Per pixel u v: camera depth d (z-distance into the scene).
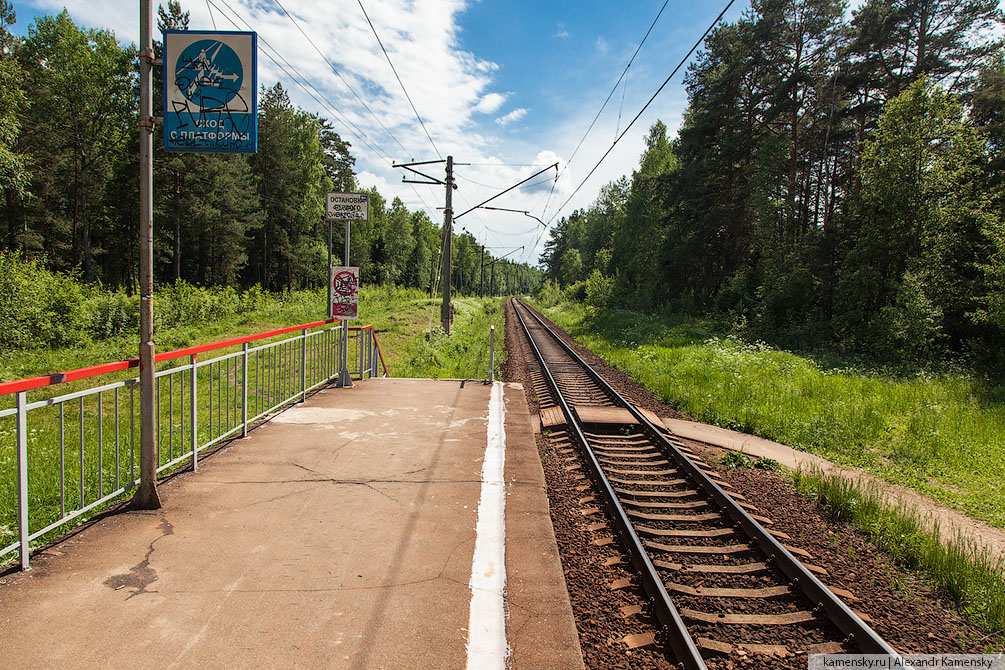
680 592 3.90
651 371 15.19
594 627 3.34
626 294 41.75
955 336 19.77
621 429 9.24
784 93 25.75
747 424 9.88
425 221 93.81
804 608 3.82
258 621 3.02
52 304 15.63
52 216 34.16
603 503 5.48
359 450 6.24
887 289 20.16
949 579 4.27
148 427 4.40
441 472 5.66
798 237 28.61
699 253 33.56
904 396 12.01
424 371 13.78
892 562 4.67
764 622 3.59
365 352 11.91
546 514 4.83
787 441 9.12
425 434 7.03
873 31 23.20
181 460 5.33
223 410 8.37
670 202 35.28
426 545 4.05
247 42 4.38
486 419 7.95
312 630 2.97
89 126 33.12
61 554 3.67
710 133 31.20
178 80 4.39
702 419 10.46
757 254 32.12
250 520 4.32
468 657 2.83
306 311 24.02
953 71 22.47
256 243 45.56
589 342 25.05
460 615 3.20
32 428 6.98
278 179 43.25
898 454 8.49
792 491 6.43
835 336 21.98
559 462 6.86
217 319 21.78
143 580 3.39
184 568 3.55
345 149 57.56
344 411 8.06
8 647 2.70
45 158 31.50
